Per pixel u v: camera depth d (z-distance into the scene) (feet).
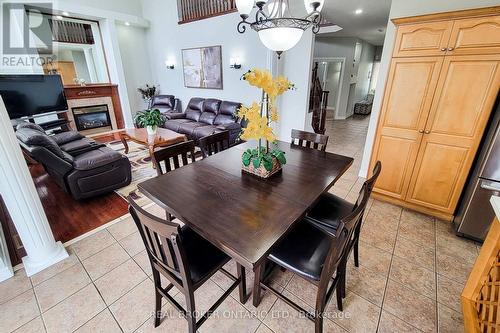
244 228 3.96
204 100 18.26
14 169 5.49
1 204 7.45
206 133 14.87
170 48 20.33
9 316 5.19
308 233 5.14
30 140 8.03
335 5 12.66
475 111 7.06
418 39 7.47
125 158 10.24
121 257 6.77
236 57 16.31
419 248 7.09
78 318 5.15
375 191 9.59
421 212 8.77
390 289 5.80
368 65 31.01
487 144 6.84
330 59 25.57
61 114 17.63
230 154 7.48
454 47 6.97
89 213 8.89
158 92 23.24
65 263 6.55
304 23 5.26
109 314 5.23
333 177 5.81
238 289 5.82
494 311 4.05
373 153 9.25
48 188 10.80
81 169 8.97
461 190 7.79
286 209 4.50
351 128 22.29
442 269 6.36
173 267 4.09
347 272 6.26
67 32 17.93
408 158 8.52
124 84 20.54
